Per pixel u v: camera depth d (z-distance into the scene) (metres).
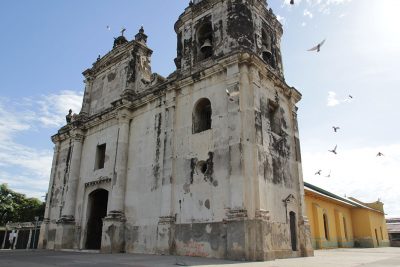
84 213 22.91
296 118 20.28
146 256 15.62
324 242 27.84
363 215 38.44
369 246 36.84
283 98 19.56
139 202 19.23
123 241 19.27
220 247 14.62
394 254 19.38
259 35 19.58
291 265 11.25
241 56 16.45
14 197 51.28
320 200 29.89
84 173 24.20
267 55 20.23
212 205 15.54
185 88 18.89
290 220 17.02
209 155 16.42
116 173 20.55
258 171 14.64
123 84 24.02
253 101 15.81
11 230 37.06
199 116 18.27
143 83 22.47
